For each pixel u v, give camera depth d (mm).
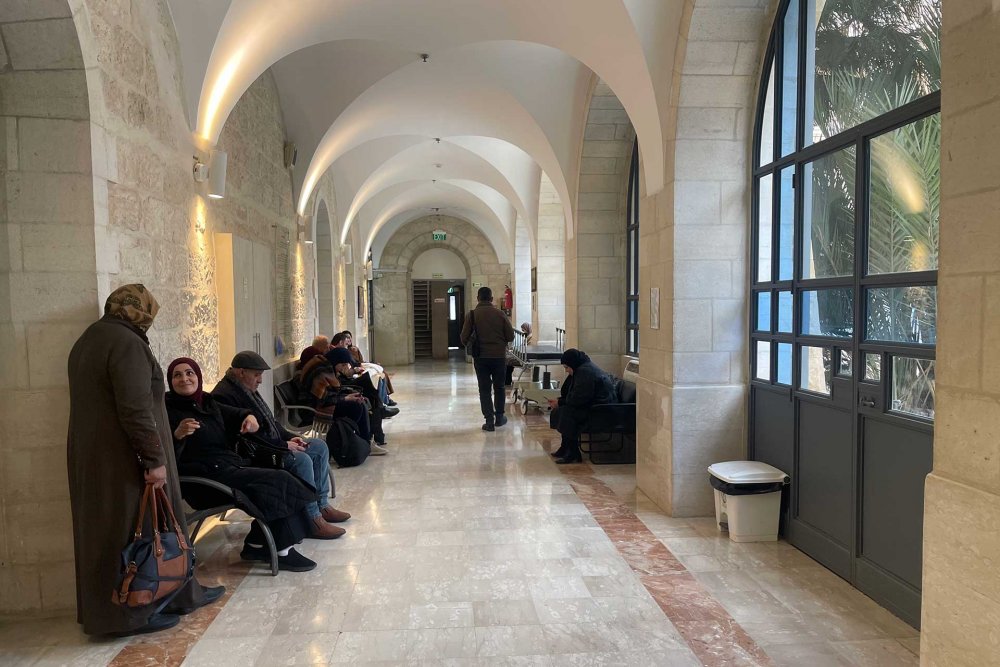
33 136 2777
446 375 14352
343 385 6406
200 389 3502
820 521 3518
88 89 2785
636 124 4734
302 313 8227
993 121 1663
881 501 3000
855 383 3168
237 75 4391
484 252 18453
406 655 2576
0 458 2885
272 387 6016
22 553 2926
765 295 4121
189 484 3346
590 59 4820
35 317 2838
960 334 1787
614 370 7895
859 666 2475
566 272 8453
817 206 3553
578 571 3400
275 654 2596
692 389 4254
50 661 2555
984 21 1682
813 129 3580
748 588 3189
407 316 18031
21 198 2795
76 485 2643
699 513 4316
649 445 4730
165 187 3695
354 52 6418
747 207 4250
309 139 7395
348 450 5645
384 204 14258
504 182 11477
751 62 4066
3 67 2705
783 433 3895
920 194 2768
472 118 8133
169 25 3758
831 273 3434
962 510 1766
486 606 3000
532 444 6703
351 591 3178
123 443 2639
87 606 2645
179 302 3930
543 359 8562
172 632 2781
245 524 4270
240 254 4926
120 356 2586
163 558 2676
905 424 2816
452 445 6660
